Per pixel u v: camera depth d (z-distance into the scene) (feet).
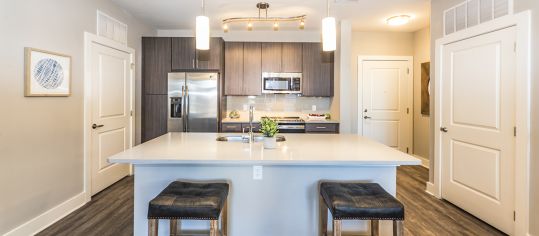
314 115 16.79
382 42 17.63
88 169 10.89
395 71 17.72
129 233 8.39
